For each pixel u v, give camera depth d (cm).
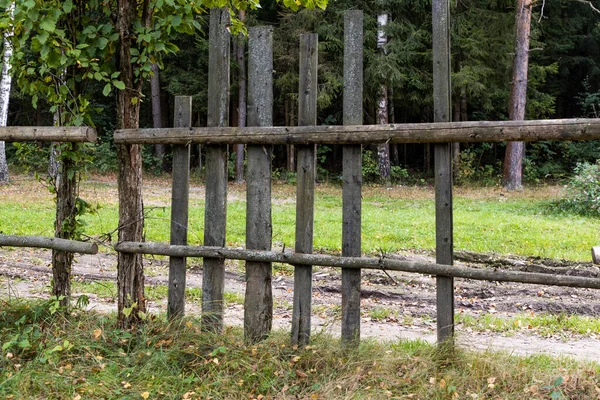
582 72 3300
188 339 494
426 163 3184
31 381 440
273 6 2953
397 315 735
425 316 741
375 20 2662
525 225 1423
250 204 499
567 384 433
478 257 1063
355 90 468
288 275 933
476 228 1373
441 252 458
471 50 2612
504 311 786
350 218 475
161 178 2809
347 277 479
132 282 520
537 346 612
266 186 495
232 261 1025
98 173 2738
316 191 2362
